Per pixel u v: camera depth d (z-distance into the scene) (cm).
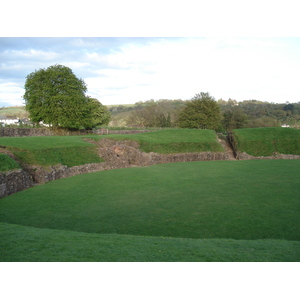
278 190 1762
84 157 2700
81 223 1199
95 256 695
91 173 2484
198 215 1296
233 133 4481
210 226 1155
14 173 1788
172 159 3481
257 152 3991
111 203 1501
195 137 4266
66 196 1653
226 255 725
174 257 704
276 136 4312
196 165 3081
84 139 3338
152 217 1273
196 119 7069
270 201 1514
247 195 1647
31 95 4512
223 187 1866
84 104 4912
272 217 1256
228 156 4019
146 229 1125
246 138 4247
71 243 797
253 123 7869
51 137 3216
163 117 8500
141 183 2022
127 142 3525
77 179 2191
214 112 7069
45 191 1781
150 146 3566
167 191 1766
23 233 893
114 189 1833
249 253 744
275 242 877
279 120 9794
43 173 2111
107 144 3341
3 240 802
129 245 802
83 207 1432
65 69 4734
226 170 2638
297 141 4134
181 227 1146
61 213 1336
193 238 1009
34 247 750
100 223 1198
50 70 4616
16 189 1764
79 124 4706
